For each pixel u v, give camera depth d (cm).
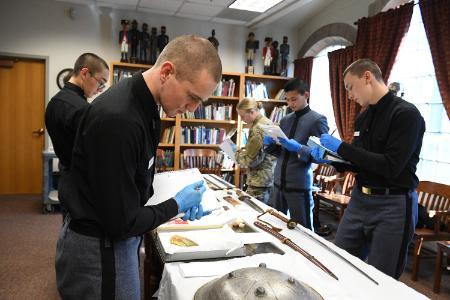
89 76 208
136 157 87
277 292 84
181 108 96
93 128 83
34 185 518
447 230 289
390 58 361
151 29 509
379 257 165
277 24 569
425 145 361
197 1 454
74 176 94
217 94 516
